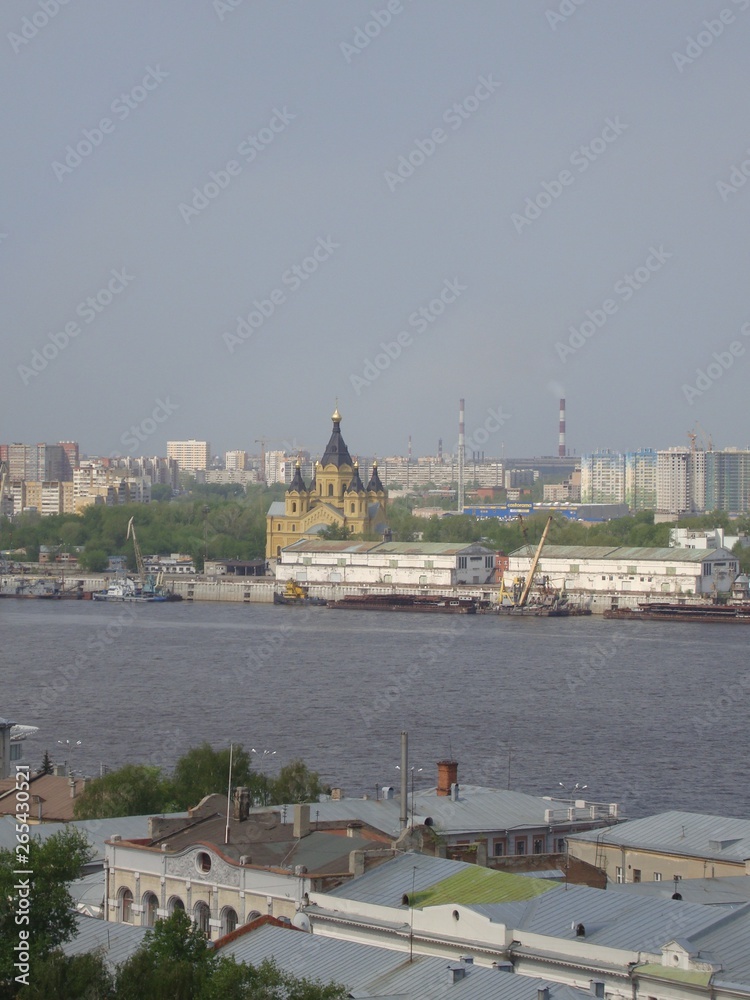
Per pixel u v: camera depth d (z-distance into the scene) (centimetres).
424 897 10806
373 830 12988
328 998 8812
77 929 10712
